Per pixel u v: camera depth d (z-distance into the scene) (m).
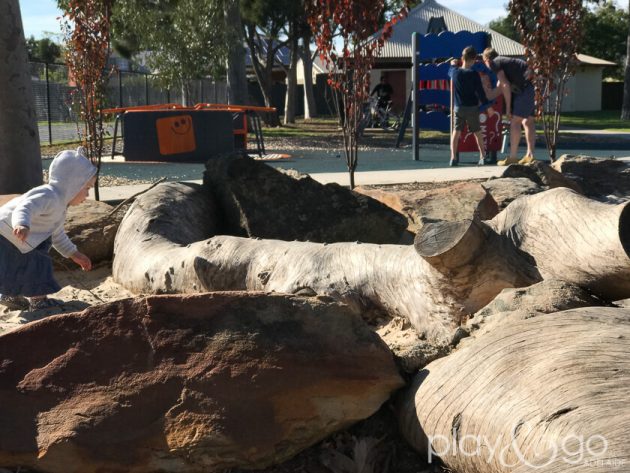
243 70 30.39
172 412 3.41
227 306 3.64
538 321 3.29
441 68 17.78
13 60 8.64
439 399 3.27
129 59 34.06
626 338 2.99
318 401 3.44
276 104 54.69
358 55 9.16
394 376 3.52
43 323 3.69
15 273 5.55
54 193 5.46
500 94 14.59
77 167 5.57
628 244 3.84
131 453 3.35
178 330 3.61
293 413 3.41
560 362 2.95
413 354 3.65
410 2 9.05
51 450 3.35
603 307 3.46
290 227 7.10
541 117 10.38
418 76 16.53
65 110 26.11
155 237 6.44
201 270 5.47
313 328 3.57
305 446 3.44
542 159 15.80
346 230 7.07
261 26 39.66
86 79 9.20
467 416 3.11
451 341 3.71
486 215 6.93
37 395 3.52
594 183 8.65
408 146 22.38
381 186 10.55
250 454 3.33
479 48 16.84
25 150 8.77
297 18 39.53
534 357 3.07
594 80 58.72
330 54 9.23
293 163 16.06
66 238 5.67
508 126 18.09
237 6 29.92
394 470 3.41
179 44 29.06
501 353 3.17
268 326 3.58
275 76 65.06
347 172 12.98
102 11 9.16
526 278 4.23
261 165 7.34
